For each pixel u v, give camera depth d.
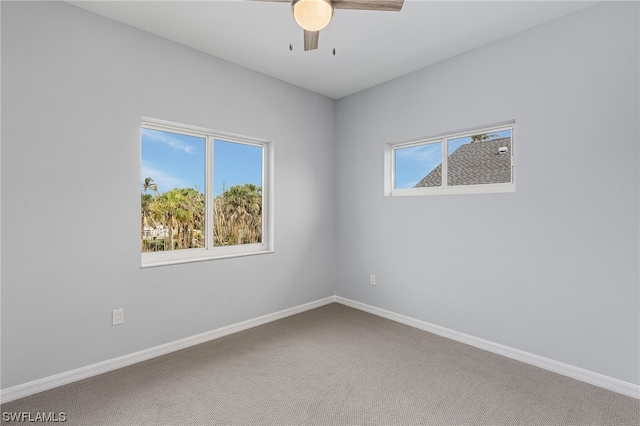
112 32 2.33
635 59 2.01
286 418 1.83
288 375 2.29
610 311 2.11
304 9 1.54
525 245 2.48
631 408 1.91
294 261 3.63
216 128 2.93
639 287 2.01
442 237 3.01
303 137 3.69
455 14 2.27
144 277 2.51
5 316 1.94
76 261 2.19
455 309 2.92
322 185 3.92
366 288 3.73
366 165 3.69
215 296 2.94
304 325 3.28
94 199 2.26
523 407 1.92
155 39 2.55
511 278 2.56
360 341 2.88
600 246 2.14
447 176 3.11
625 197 2.05
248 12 2.26
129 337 2.43
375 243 3.62
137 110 2.46
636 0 2.00
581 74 2.20
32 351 2.03
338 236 4.05
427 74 3.10
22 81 1.97
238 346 2.77
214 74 2.91
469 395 2.05
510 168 2.67
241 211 3.31
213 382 2.19
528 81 2.45
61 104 2.12
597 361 2.16
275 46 2.74
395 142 3.46
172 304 2.67
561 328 2.31
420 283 3.19
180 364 2.44
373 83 3.52
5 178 1.93
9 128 1.93
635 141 2.01
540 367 2.40
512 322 2.56
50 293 2.09
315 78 3.40
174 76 2.66
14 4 1.95
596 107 2.15
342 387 2.14
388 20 2.34
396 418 1.83
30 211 2.01
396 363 2.47
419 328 3.20
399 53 2.84
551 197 2.35
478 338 2.76
